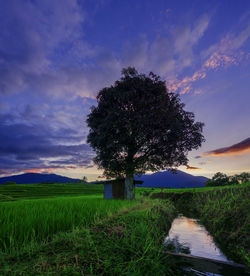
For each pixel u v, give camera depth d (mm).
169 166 24969
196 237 7363
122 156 24516
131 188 24359
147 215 8164
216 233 7668
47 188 78500
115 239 4379
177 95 26438
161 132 22469
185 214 15055
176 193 27406
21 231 4711
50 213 7262
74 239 4152
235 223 7320
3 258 3248
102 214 7734
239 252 5105
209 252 5340
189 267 3664
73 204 11164
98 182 27656
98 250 3611
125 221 6344
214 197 14852
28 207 9516
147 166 23859
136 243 4301
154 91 24688
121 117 22547
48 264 2934
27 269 2742
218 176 57469
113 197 26531
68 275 2609
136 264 3375
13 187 74875
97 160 25391
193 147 24703
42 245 3953
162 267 3506
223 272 3402
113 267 3057
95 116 26328
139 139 23203
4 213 7180
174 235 7641
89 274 2701
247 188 11562
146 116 22078
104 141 22875
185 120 25297
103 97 26141
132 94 22719
